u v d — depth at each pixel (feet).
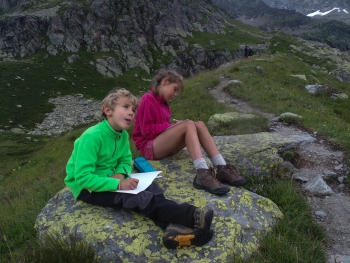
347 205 16.85
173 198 13.88
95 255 11.37
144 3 300.81
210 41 317.83
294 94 53.11
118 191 12.17
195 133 15.33
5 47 228.22
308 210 16.35
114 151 13.23
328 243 13.94
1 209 22.88
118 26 268.41
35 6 270.46
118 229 11.97
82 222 12.31
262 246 12.64
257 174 19.56
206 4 441.27
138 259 11.18
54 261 10.93
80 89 192.85
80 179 11.96
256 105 43.62
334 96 62.13
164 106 17.67
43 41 233.35
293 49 272.10
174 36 292.40
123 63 243.40
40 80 189.98
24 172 58.59
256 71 73.77
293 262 11.80
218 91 55.06
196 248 11.62
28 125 139.44
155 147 16.90
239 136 24.30
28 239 15.02
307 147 24.02
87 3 268.21
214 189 14.15
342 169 20.67
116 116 12.54
